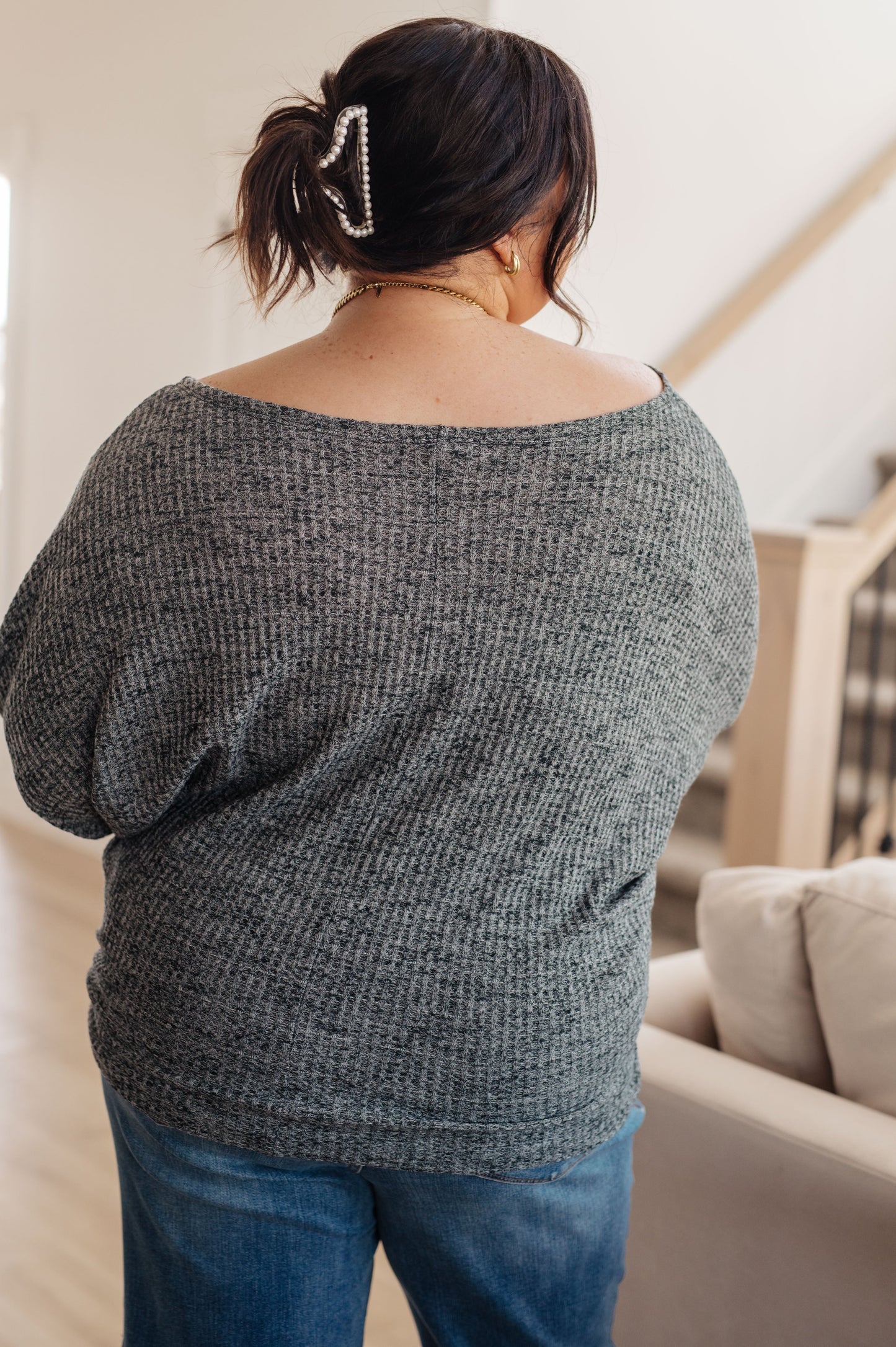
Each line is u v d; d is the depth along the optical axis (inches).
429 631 28.6
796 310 163.8
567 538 29.0
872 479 181.3
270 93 140.4
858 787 138.3
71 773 32.3
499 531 28.9
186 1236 33.8
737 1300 50.1
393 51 30.6
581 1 129.0
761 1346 49.4
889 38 163.3
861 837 135.6
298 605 28.6
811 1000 54.2
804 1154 47.5
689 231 146.6
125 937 32.8
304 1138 31.2
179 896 31.3
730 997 56.5
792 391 166.1
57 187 171.9
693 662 31.7
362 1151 31.3
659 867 133.0
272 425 29.3
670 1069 53.1
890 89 165.5
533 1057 31.1
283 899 30.2
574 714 29.4
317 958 30.1
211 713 29.6
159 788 31.2
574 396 30.9
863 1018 50.6
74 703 31.0
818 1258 47.3
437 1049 30.4
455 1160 31.4
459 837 29.7
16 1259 74.5
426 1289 35.5
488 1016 30.5
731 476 33.0
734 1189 49.9
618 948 32.8
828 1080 55.0
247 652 28.9
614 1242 36.2
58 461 175.6
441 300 31.8
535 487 29.1
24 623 32.8
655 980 62.8
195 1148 32.7
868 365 177.8
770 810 114.9
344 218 31.1
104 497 30.1
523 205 30.7
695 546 30.6
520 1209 33.2
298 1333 34.3
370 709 28.8
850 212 149.5
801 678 112.4
